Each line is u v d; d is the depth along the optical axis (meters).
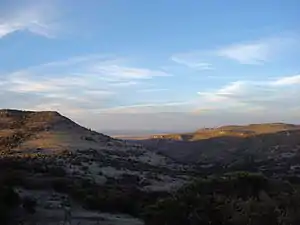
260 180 22.44
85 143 114.12
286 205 19.23
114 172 71.62
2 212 23.77
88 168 69.88
